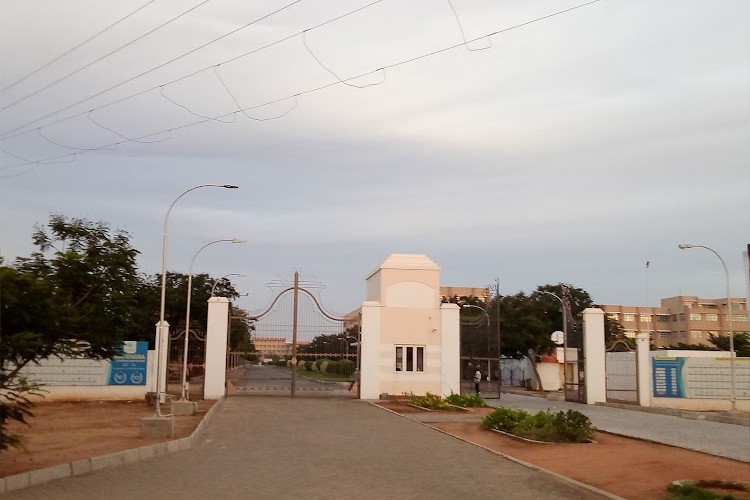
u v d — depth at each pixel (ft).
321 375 138.41
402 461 47.39
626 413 96.48
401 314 111.96
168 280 172.14
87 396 99.60
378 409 92.84
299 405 96.99
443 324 112.37
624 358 116.78
